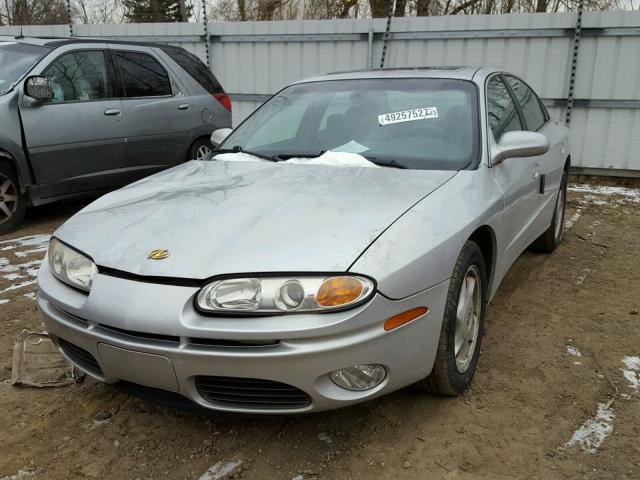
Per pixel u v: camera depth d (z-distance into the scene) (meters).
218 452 2.44
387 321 2.21
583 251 5.33
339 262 2.16
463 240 2.58
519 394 2.86
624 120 8.37
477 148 3.18
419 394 2.84
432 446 2.46
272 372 2.10
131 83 6.55
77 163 6.02
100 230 2.57
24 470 2.34
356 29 9.47
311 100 3.87
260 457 2.40
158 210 2.67
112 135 6.26
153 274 2.21
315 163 3.22
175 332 2.12
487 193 2.96
